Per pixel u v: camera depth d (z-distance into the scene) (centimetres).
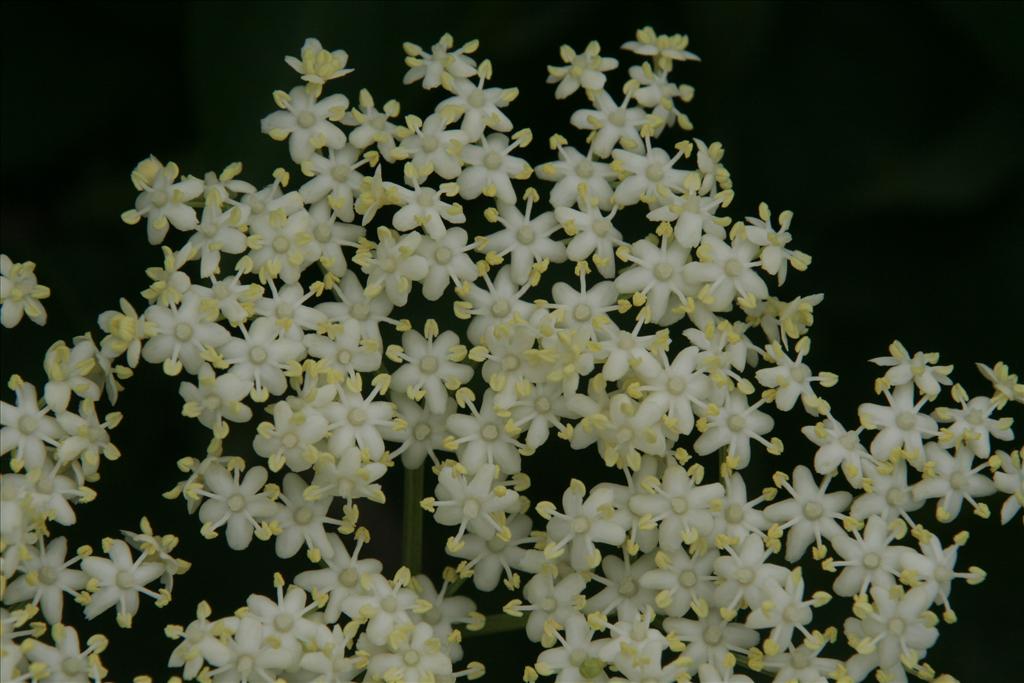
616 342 31
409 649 31
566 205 32
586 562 31
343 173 32
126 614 31
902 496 31
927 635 31
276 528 31
